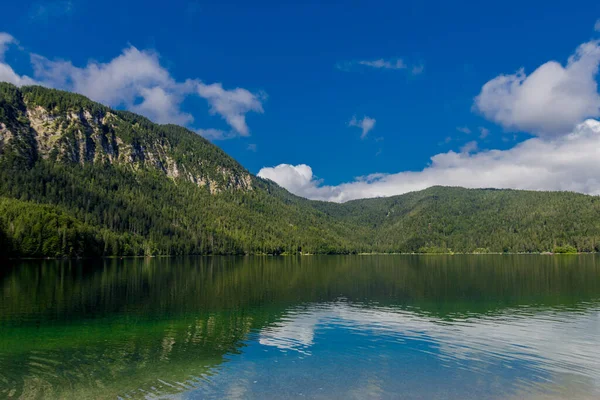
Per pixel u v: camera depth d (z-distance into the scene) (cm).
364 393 2109
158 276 8406
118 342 3008
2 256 12950
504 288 6450
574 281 7538
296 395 2069
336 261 18225
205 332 3344
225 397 2027
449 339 3162
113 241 17900
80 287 6188
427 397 2066
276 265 14062
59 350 2780
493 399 2053
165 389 2117
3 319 3772
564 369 2483
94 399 1975
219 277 8494
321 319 3900
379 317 4012
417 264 14888
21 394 2022
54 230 14575
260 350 2845
